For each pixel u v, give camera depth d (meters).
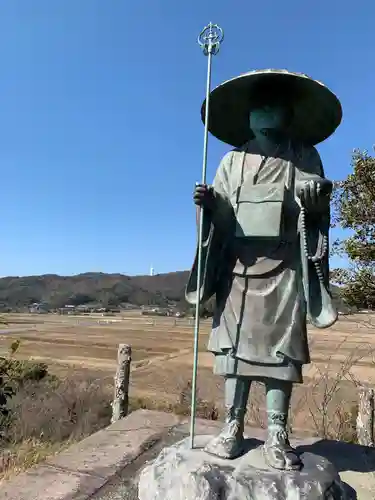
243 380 4.08
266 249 4.00
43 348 32.56
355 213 11.38
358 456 4.93
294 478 3.54
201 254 4.07
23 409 9.72
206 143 4.06
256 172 4.14
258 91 4.19
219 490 3.45
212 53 4.10
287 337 3.89
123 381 9.73
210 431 5.83
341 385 11.32
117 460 4.93
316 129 4.49
